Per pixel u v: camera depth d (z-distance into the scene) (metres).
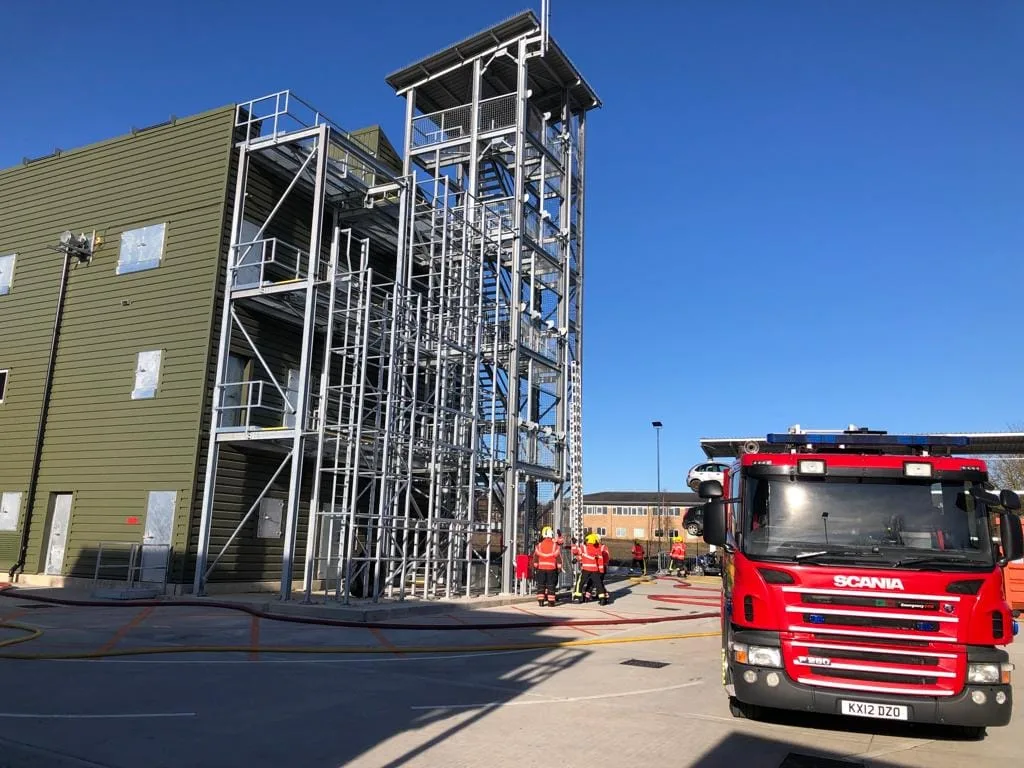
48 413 20.95
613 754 6.41
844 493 7.56
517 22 24.03
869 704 6.72
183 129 20.59
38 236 22.61
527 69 24.88
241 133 20.06
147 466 18.92
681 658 11.92
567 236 25.78
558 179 26.36
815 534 7.40
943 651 6.73
